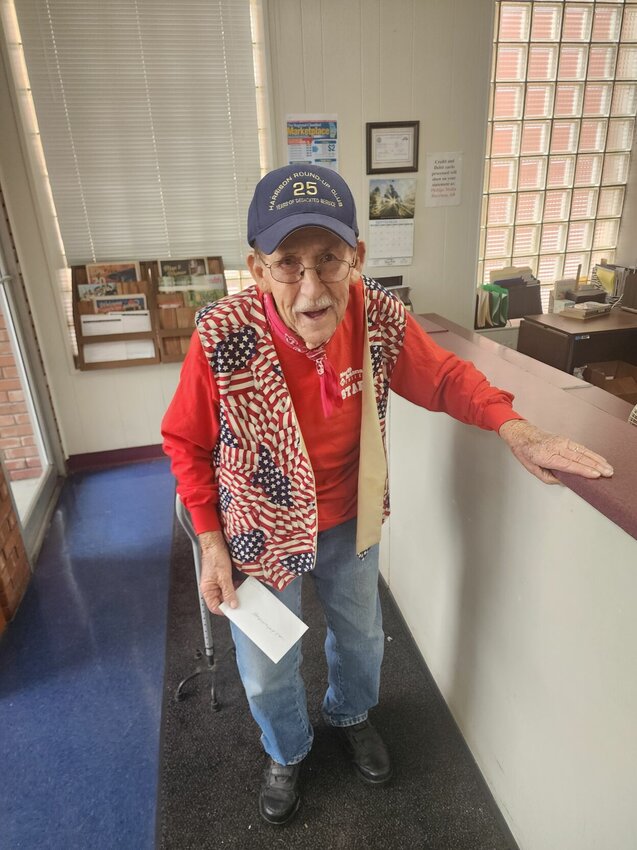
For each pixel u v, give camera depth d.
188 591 2.17
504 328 3.46
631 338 2.89
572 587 0.91
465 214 3.11
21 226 2.72
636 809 0.81
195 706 1.67
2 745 1.57
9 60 2.47
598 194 3.63
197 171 2.83
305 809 1.36
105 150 2.71
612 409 1.39
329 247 0.84
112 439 3.19
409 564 1.79
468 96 2.89
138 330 2.99
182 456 1.05
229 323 0.91
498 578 1.18
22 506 2.57
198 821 1.35
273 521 1.05
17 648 1.92
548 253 3.73
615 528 0.78
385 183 2.97
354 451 1.12
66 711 1.68
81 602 2.13
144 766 1.50
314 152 2.85
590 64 3.31
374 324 1.02
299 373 0.98
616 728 0.84
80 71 2.57
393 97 2.82
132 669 1.82
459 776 1.42
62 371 3.00
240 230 2.98
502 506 1.12
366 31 2.69
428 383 1.07
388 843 1.28
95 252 2.89
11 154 2.59
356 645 1.30
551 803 1.07
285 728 1.27
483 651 1.30
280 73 2.69
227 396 0.94
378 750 1.42
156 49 2.60
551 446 0.86
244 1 2.58
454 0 2.70
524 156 3.45
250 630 1.05
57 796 1.43
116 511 2.74
